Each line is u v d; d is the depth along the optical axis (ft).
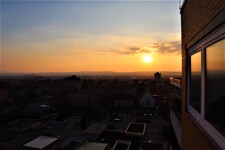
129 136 69.31
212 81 6.81
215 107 6.42
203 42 7.86
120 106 153.99
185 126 11.74
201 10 7.79
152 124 92.89
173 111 49.37
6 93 204.03
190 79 11.25
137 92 195.62
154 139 66.80
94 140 69.05
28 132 83.66
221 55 5.87
